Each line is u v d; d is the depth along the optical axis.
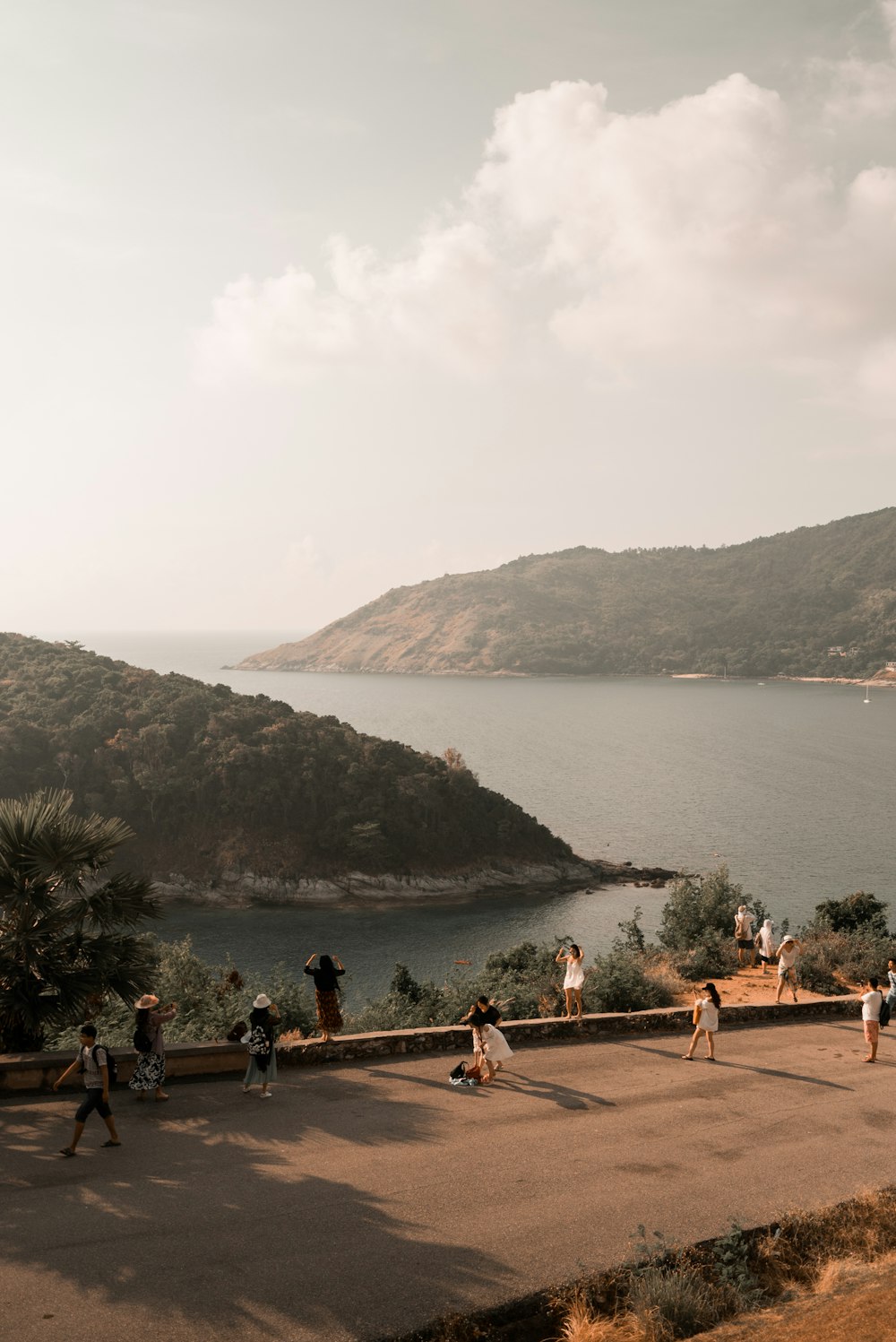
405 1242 9.59
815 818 147.12
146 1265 8.92
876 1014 17.86
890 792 172.38
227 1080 14.55
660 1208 10.70
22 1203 10.11
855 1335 7.96
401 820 113.12
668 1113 13.96
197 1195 10.46
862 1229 10.62
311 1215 10.09
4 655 139.88
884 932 38.91
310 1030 21.31
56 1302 8.24
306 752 117.50
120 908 14.98
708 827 140.25
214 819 111.38
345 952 83.25
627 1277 9.21
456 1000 24.31
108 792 112.56
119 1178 10.84
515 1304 8.60
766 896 99.19
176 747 118.19
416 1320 8.24
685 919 41.06
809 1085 15.83
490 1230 9.96
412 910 100.38
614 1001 23.06
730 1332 8.35
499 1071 15.72
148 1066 13.52
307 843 110.75
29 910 14.43
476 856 114.38
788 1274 9.91
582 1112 13.82
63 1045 19.41
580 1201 10.76
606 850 126.12
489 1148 12.19
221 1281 8.70
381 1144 12.18
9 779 110.50
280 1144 12.05
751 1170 11.92
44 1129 12.29
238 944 86.44
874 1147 12.96
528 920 95.44
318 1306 8.37
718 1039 19.02
